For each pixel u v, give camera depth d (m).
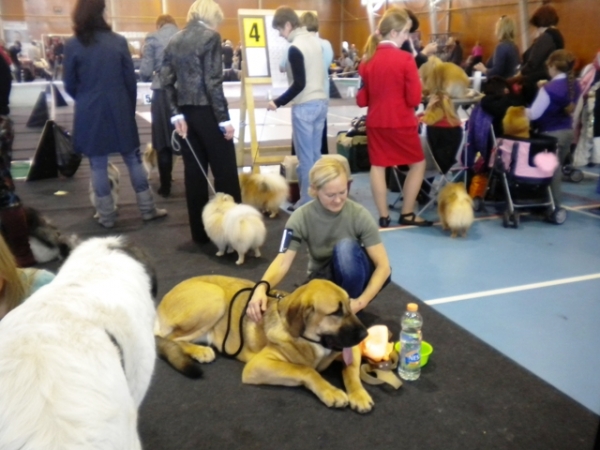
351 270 3.02
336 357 2.88
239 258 4.43
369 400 2.59
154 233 5.19
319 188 2.94
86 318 1.40
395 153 5.09
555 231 5.25
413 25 6.45
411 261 4.51
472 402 2.67
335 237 3.15
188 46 4.38
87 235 5.11
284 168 6.34
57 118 12.20
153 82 6.13
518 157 5.17
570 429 2.48
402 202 5.87
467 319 3.53
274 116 13.70
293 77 5.25
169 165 6.37
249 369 2.75
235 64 21.84
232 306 3.00
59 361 1.25
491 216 5.73
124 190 6.84
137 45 23.55
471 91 5.88
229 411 2.59
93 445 1.20
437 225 5.42
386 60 4.87
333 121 12.64
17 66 19.34
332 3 27.39
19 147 9.45
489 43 18.34
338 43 28.08
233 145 4.77
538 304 3.74
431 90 5.57
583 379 2.90
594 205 6.12
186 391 2.74
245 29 6.39
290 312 2.58
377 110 5.01
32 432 1.14
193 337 3.04
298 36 5.27
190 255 4.63
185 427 2.48
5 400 1.17
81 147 5.08
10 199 4.09
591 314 3.61
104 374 1.31
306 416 2.55
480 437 2.42
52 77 17.00
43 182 7.20
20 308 1.42
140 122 12.63
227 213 4.35
